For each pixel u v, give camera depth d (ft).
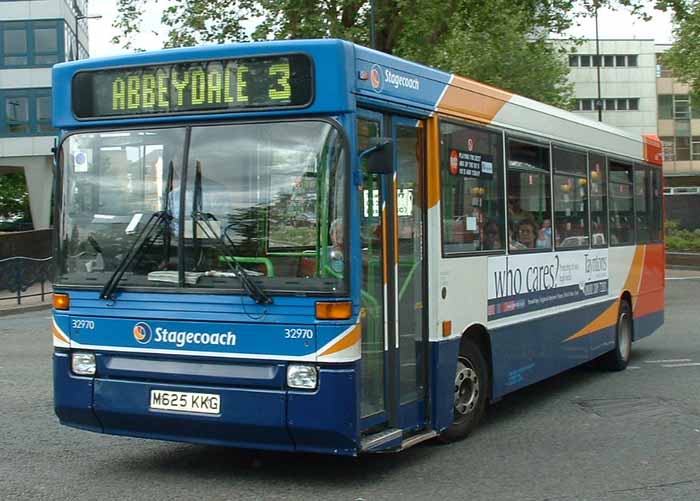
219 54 21.16
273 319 20.18
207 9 77.87
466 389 26.61
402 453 25.35
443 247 24.64
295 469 23.59
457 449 25.86
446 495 21.13
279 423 20.07
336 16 77.71
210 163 21.12
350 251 20.02
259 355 20.29
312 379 19.89
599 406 32.45
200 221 21.04
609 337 38.75
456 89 25.76
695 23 106.32
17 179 191.11
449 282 24.94
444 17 78.95
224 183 20.95
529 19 85.66
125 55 22.12
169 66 21.65
